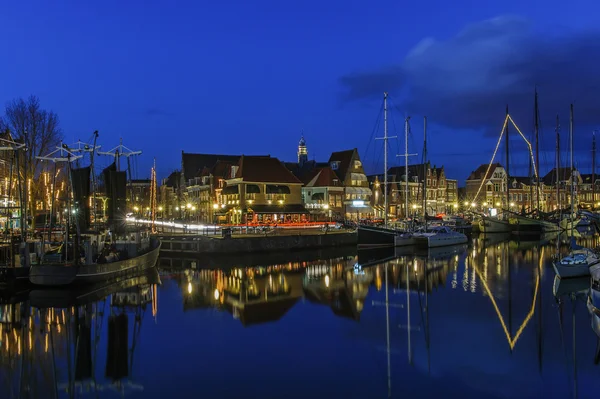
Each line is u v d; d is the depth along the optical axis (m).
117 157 54.97
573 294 35.22
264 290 38.53
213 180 102.06
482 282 41.00
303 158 121.69
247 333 26.12
